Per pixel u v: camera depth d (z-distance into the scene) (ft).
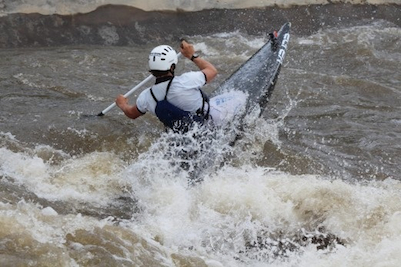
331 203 69.56
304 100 106.32
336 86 114.11
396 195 71.92
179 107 78.07
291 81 114.73
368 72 123.85
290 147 87.51
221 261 61.16
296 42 138.41
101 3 138.31
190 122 78.95
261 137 88.33
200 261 59.21
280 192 71.51
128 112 81.25
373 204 69.46
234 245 64.28
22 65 119.03
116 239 57.52
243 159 82.58
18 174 74.49
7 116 92.94
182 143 79.36
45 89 106.83
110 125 90.63
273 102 104.47
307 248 64.54
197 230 66.18
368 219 67.05
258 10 144.87
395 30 146.72
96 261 53.52
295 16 146.10
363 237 65.05
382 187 76.84
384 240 63.72
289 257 63.00
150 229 64.90
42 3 135.33
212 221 67.97
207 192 71.46
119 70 119.85
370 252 62.69
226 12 143.64
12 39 131.75
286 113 100.17
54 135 87.10
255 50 134.82
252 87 91.35
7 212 57.88
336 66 126.72
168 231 65.26
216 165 78.18
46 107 98.02
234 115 85.61
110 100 103.40
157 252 58.59
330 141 91.09
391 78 120.98
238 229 66.95
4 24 132.05
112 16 138.41
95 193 73.10
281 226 67.87
